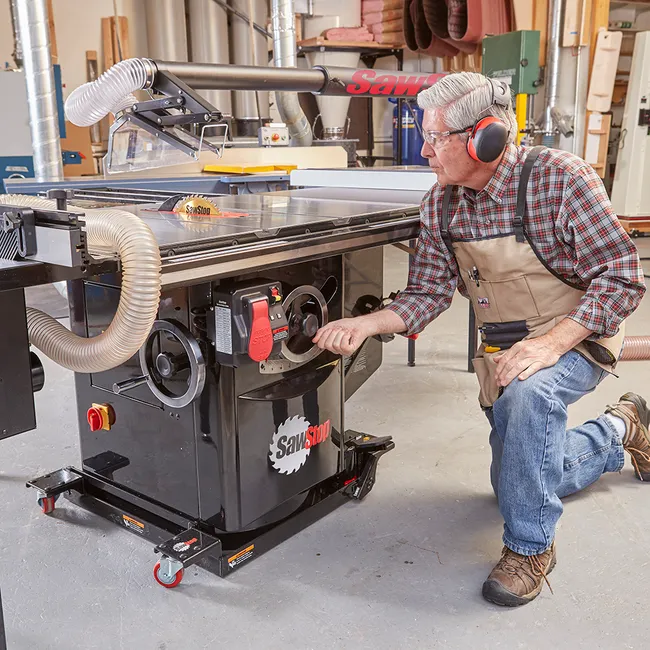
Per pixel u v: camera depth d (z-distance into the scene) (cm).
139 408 169
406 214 173
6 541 176
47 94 375
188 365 150
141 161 180
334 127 640
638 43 609
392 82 222
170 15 598
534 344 147
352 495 195
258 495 164
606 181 780
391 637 140
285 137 435
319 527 182
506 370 148
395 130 718
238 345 136
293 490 174
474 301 167
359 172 245
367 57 731
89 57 622
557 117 552
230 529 161
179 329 146
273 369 160
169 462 167
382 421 251
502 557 156
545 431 145
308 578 160
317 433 178
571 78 553
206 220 150
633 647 136
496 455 176
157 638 141
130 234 105
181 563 150
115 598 154
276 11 480
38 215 103
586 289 154
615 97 760
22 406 110
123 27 615
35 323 127
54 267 103
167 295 149
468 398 274
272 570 163
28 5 360
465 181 151
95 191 210
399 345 346
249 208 177
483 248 156
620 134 643
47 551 172
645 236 665
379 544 174
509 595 148
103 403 178
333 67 211
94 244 115
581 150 573
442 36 618
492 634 141
